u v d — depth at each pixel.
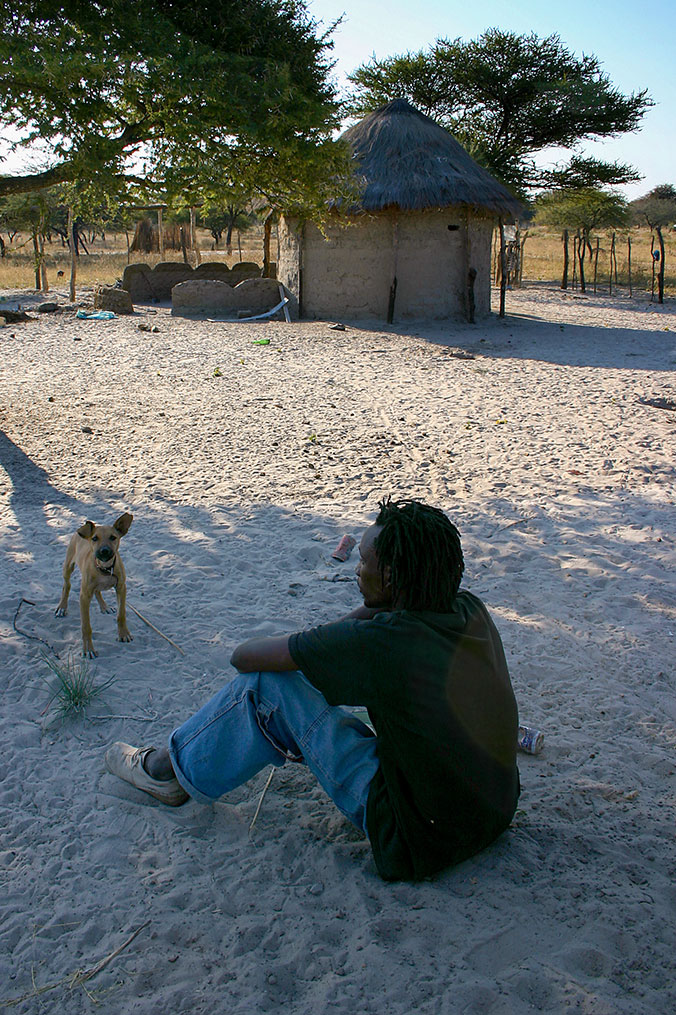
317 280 20.64
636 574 5.77
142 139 9.30
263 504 7.20
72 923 2.80
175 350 15.45
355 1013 2.42
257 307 20.73
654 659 4.63
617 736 3.91
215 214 49.19
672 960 2.59
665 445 8.98
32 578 5.73
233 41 9.66
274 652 2.85
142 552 6.16
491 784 2.79
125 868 3.07
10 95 8.55
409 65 32.09
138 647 4.78
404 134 19.86
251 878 3.00
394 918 2.77
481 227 20.66
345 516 6.90
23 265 35.44
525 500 7.28
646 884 2.93
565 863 3.03
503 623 5.07
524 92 31.70
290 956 2.64
